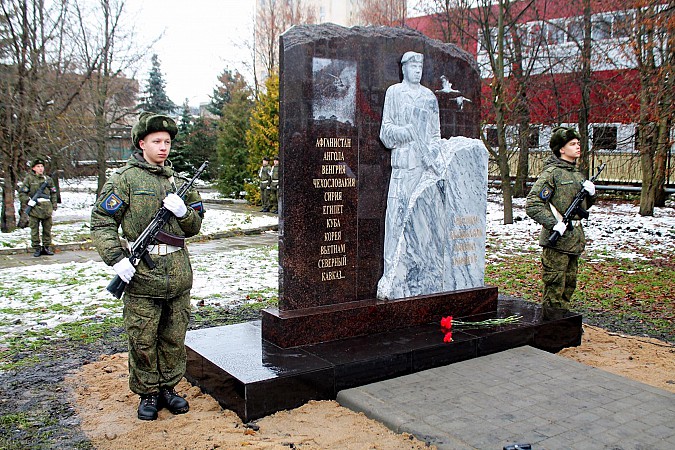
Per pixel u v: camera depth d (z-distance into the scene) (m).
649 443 3.84
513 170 26.34
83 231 16.12
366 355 5.05
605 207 19.84
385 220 6.07
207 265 11.28
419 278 6.23
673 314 7.83
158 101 38.31
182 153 34.06
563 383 4.93
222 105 35.59
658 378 5.35
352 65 5.70
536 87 17.41
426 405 4.46
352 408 4.55
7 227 16.08
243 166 27.97
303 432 4.14
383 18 26.34
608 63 17.66
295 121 5.36
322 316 5.45
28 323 7.21
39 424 4.36
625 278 9.92
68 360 5.90
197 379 5.09
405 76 6.09
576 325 6.41
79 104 19.73
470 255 6.68
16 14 16.73
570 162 6.56
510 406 4.44
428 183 6.22
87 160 28.28
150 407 4.43
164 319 4.46
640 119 13.96
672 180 22.69
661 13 11.84
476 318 6.34
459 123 6.70
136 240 4.20
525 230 15.75
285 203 5.38
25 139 16.62
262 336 5.57
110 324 7.19
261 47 37.53
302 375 4.59
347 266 5.82
